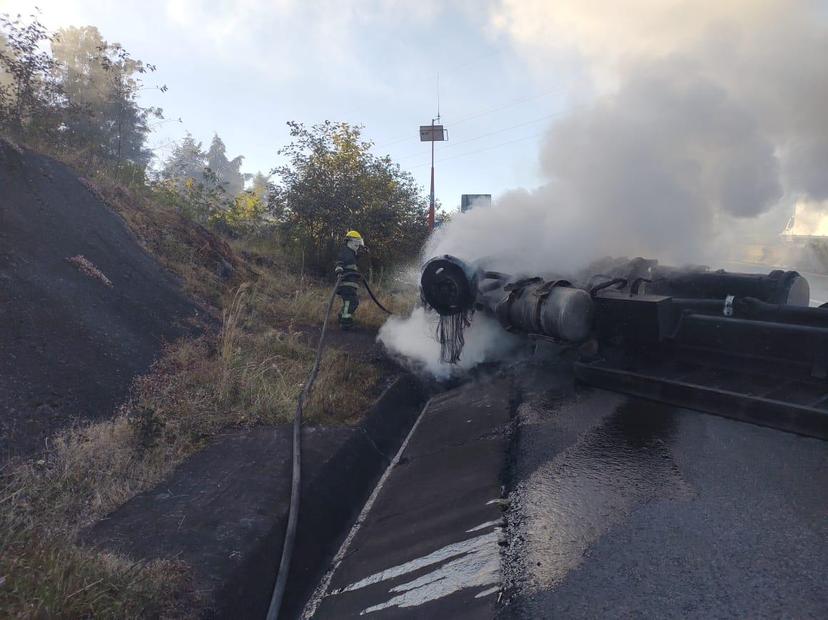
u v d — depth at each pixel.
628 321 5.18
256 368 5.83
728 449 3.76
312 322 8.84
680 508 3.13
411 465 4.95
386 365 7.17
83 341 5.00
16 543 2.69
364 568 3.46
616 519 3.14
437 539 3.50
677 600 2.43
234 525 3.32
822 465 3.38
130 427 4.20
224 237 11.73
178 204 11.36
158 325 6.18
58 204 7.02
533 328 5.65
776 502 3.05
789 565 2.53
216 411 4.95
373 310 9.60
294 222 12.62
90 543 3.05
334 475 4.33
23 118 8.44
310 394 5.61
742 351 4.57
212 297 7.88
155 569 2.72
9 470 3.46
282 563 3.19
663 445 3.99
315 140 12.85
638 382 4.95
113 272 6.54
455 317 6.76
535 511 3.40
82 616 2.32
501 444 4.67
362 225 12.61
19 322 4.67
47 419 4.00
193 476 3.93
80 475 3.61
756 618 2.26
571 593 2.60
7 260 5.25
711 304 5.11
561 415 4.93
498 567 2.95
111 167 10.01
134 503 3.54
